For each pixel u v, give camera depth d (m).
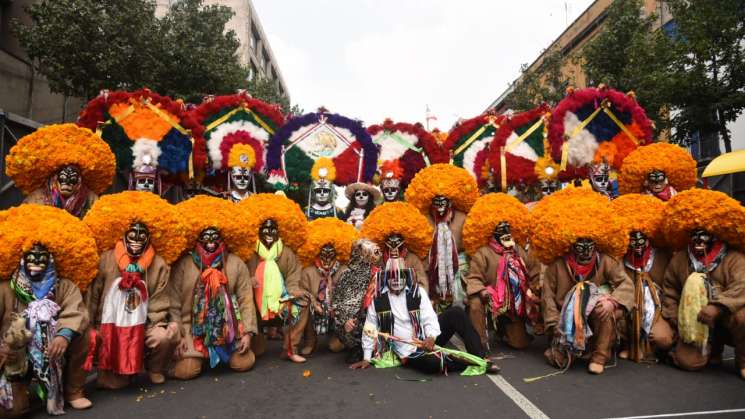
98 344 4.12
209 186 8.34
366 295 4.80
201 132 7.08
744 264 4.34
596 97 7.16
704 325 4.35
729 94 10.26
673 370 4.54
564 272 4.85
